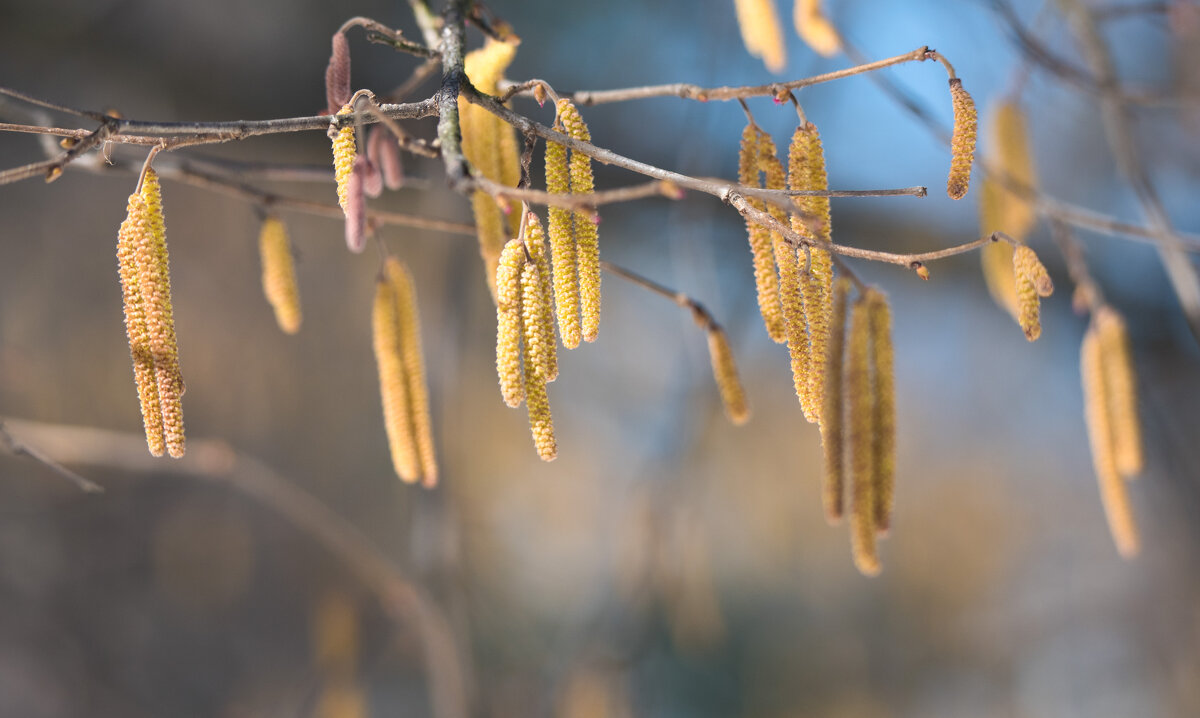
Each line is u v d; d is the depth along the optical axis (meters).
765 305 0.60
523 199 0.58
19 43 1.02
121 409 1.16
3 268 1.12
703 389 0.92
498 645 1.19
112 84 1.08
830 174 1.25
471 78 0.64
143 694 1.16
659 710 1.48
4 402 1.09
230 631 1.19
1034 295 0.58
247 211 1.21
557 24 1.25
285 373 1.23
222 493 1.21
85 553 1.17
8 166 1.12
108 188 1.17
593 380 1.49
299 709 0.95
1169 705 1.47
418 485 0.82
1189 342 1.36
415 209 1.12
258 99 1.10
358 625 1.00
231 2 1.08
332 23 1.13
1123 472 0.72
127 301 0.60
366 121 0.61
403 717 1.10
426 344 1.04
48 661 1.14
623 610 0.94
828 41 0.71
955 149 0.60
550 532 1.41
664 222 1.27
